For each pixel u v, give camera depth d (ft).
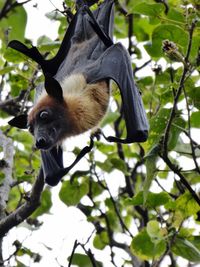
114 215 52.70
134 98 38.99
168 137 37.91
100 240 51.44
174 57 35.27
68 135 40.98
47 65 41.70
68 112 40.32
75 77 41.86
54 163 39.27
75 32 42.83
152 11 39.96
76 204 50.83
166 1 42.73
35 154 54.90
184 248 39.91
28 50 39.96
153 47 42.06
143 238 40.91
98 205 54.39
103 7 42.57
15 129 58.34
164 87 49.11
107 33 41.73
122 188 55.06
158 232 39.63
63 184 51.16
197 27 37.52
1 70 46.21
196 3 36.58
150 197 41.34
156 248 40.57
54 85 39.78
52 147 39.70
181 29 39.60
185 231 40.65
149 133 39.19
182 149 40.22
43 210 53.62
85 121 41.27
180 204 40.78
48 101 40.19
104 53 41.34
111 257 47.75
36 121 39.45
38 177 39.45
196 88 38.40
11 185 44.55
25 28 51.88
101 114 42.24
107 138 37.63
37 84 47.16
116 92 45.52
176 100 35.99
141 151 55.06
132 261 49.06
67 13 43.68
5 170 45.29
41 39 47.03
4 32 52.06
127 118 38.11
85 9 39.86
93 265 43.19
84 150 39.52
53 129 39.45
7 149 46.75
